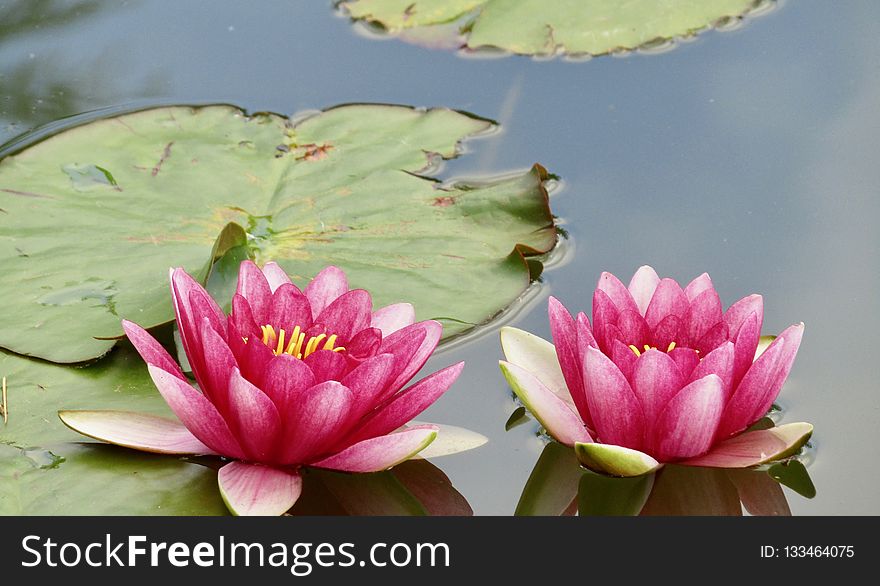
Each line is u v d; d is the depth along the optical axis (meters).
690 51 3.33
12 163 2.63
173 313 2.14
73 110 3.02
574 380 1.85
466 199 2.62
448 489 1.81
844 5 3.56
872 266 2.33
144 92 3.14
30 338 2.09
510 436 1.93
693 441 1.74
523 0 3.57
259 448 1.73
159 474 1.78
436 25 3.55
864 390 1.97
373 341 1.79
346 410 1.69
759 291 2.27
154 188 2.59
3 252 2.32
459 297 2.28
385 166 2.76
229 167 2.70
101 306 2.17
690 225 2.54
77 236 2.39
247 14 3.65
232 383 1.65
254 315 1.89
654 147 2.87
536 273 2.41
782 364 1.77
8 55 3.34
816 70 3.18
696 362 1.73
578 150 2.88
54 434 1.87
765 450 1.78
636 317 1.85
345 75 3.28
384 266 2.35
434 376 1.76
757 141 2.86
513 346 2.02
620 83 3.20
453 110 3.04
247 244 2.32
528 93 3.17
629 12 3.49
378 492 1.81
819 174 2.69
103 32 3.51
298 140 2.85
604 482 1.83
